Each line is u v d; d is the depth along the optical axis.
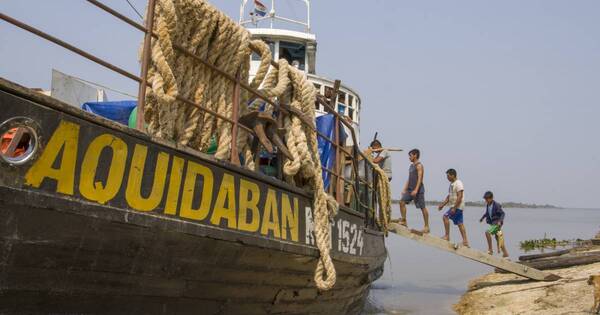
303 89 6.40
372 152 13.45
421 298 14.30
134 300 4.43
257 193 5.54
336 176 7.62
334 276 6.35
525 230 65.00
